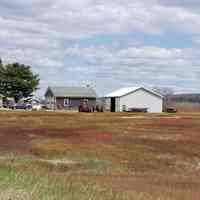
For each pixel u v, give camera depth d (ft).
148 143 96.78
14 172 36.99
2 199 25.64
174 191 43.96
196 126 142.31
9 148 88.38
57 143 94.48
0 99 349.41
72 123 153.28
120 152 83.87
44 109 311.47
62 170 64.08
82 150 85.51
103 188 35.83
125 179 55.52
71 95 339.57
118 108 299.38
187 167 71.41
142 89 302.66
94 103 323.16
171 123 155.94
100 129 129.59
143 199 33.65
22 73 351.67
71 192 29.78
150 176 61.36
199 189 47.32
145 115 217.97
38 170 47.60
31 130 125.70
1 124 146.51
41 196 27.14
